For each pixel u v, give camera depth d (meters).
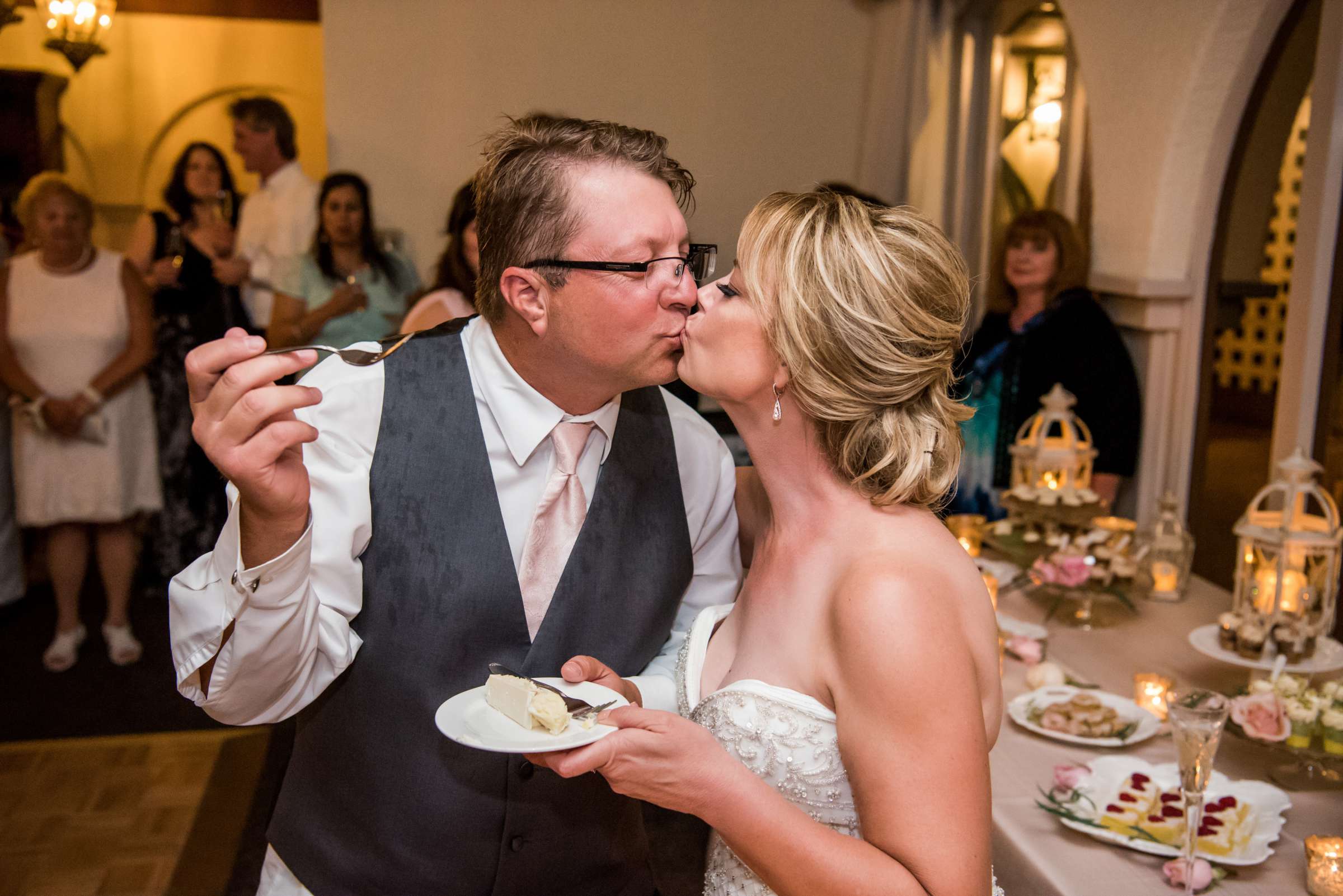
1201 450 3.64
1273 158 3.33
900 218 1.17
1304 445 3.17
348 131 5.27
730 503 1.54
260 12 6.55
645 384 1.26
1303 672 2.13
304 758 1.34
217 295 4.64
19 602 4.88
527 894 1.34
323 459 1.22
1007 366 3.55
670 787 1.02
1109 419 3.40
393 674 1.26
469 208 3.13
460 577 1.26
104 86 6.50
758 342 1.17
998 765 1.86
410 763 1.27
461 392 1.31
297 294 4.53
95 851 2.91
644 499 1.41
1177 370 3.60
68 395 4.00
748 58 5.50
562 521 1.32
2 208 5.73
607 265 1.16
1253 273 3.45
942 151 5.19
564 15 5.34
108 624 4.22
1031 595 2.78
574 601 1.32
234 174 6.73
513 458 1.30
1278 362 3.42
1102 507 2.80
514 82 5.34
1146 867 1.55
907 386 1.14
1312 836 1.56
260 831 3.02
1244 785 1.75
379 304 4.55
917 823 1.01
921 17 5.00
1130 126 3.57
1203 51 3.22
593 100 5.43
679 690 1.36
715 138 5.56
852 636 1.07
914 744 1.03
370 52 5.23
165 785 3.29
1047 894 1.52
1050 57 4.91
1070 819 1.64
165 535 4.77
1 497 4.54
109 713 3.78
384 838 1.29
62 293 4.00
